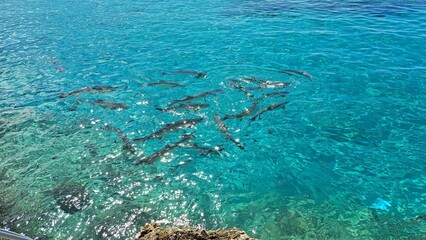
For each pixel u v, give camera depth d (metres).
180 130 12.10
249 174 10.23
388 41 19.47
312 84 15.05
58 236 8.25
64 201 9.26
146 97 14.43
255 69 16.56
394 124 12.31
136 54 18.95
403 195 9.38
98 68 17.38
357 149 11.16
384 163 10.55
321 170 10.34
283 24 23.03
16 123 12.79
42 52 19.66
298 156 10.93
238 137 11.80
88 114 13.35
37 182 9.95
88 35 22.30
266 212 8.90
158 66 17.28
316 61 17.27
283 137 11.80
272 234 8.24
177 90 14.85
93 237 8.23
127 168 10.51
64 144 11.63
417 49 18.27
